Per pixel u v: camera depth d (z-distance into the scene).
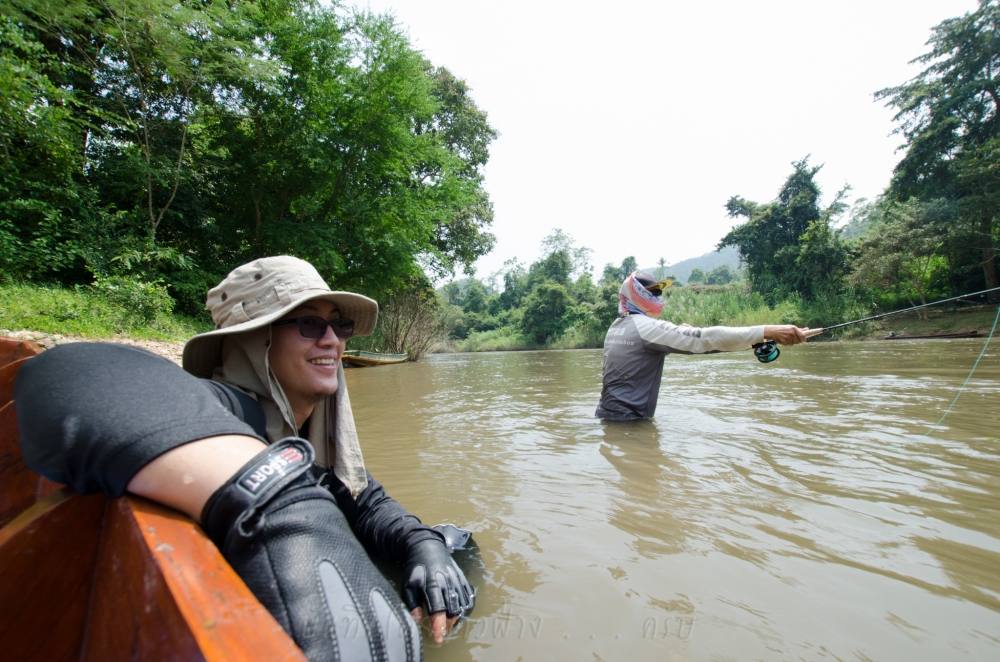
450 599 1.25
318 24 12.20
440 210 15.05
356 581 0.71
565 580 1.46
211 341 1.14
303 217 14.06
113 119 9.85
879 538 1.65
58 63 9.05
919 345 11.60
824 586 1.38
